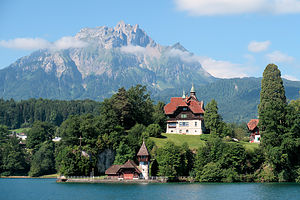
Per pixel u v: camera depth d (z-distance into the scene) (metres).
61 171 140.00
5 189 121.12
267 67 157.25
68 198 97.50
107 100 165.25
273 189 108.75
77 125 148.12
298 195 97.88
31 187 126.00
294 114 134.00
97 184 127.31
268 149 131.88
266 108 137.25
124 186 119.56
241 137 176.50
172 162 131.88
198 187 114.06
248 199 92.44
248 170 133.50
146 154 132.88
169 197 95.75
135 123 170.50
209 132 175.25
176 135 163.50
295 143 128.62
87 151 140.38
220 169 129.62
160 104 189.25
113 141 145.12
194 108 171.38
